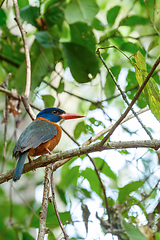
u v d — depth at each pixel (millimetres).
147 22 10656
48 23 10055
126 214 8992
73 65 9586
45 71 10359
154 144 7047
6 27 11320
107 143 7051
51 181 7801
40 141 8242
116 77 11062
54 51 10508
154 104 7555
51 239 8641
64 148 14148
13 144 10719
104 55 10898
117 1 12453
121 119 6590
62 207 11602
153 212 8805
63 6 10086
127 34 11938
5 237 9203
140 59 7625
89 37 10500
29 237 9023
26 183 13016
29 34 12531
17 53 11758
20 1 11070
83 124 10820
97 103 10930
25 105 9047
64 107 13883
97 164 10445
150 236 8484
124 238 8234
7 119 10328
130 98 11258
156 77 10664
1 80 12633
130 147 7066
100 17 12531
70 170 10398
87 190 10320
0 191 12719
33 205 12000
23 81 9984
